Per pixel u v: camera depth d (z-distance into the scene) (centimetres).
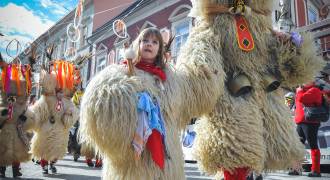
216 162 320
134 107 262
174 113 288
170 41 332
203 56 317
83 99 272
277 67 361
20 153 572
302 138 646
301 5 1141
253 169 322
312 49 359
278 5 383
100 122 258
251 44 344
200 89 305
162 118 275
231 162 313
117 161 273
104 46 1669
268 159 344
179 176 274
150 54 291
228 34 345
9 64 602
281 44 357
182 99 299
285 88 377
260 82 346
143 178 263
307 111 610
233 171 318
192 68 312
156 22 1384
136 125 262
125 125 259
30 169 714
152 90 278
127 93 263
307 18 1170
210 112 327
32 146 632
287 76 362
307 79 361
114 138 259
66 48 1831
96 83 270
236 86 327
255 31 353
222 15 351
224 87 334
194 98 306
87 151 757
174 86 290
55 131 634
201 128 335
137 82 271
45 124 635
